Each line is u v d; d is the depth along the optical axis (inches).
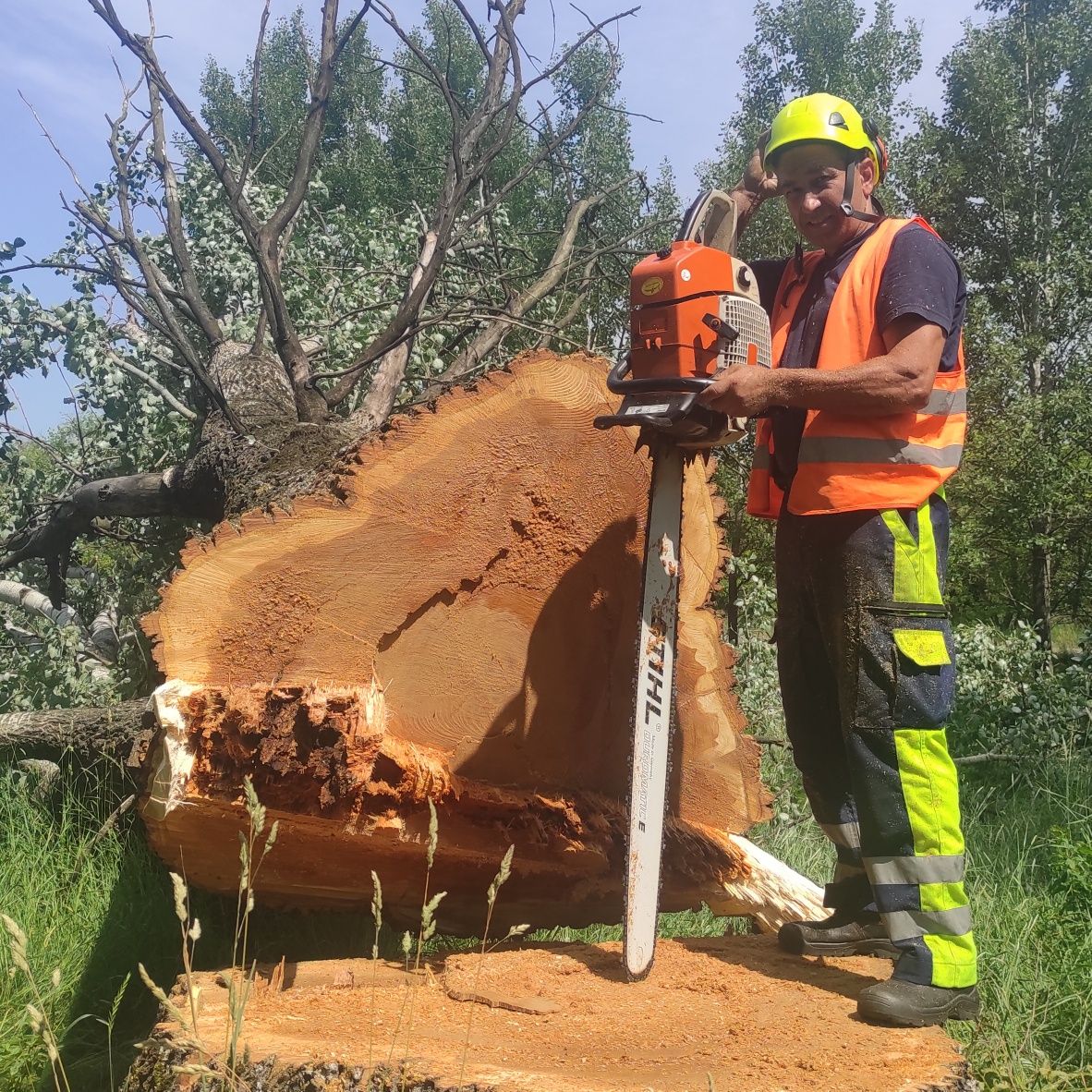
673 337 81.9
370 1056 63.2
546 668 108.3
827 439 86.4
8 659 202.7
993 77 603.5
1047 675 273.7
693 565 121.0
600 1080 61.5
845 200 91.3
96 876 131.0
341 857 101.1
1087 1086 86.8
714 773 123.0
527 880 109.4
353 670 96.7
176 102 181.9
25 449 247.4
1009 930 116.3
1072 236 569.9
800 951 95.6
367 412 191.5
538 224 398.6
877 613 84.5
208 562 93.4
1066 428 491.2
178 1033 68.8
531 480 105.6
